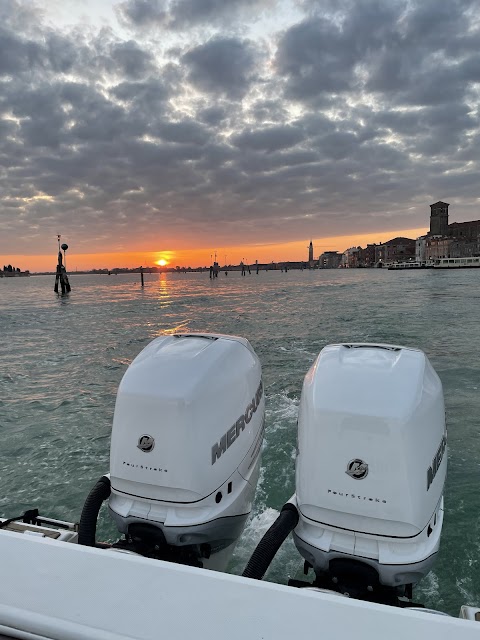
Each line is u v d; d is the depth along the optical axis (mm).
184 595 1024
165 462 2346
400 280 66812
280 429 5648
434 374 2631
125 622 958
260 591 1031
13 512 4301
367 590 2043
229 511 2518
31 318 23484
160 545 2322
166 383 2461
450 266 141000
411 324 16281
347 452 2070
